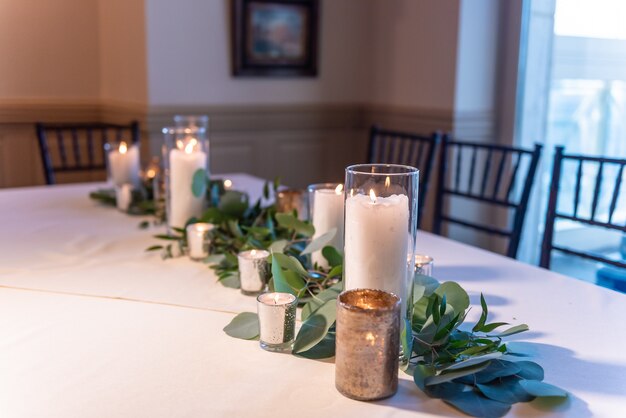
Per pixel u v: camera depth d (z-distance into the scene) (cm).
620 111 253
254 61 329
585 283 127
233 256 129
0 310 110
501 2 302
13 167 323
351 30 355
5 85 313
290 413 78
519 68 298
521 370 85
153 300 115
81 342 97
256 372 88
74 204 195
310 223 129
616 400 81
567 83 276
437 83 312
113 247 150
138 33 304
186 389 83
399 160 240
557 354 94
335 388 84
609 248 264
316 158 363
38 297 116
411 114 329
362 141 372
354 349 79
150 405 79
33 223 171
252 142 341
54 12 320
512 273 133
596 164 268
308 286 111
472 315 109
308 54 343
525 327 92
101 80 338
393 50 341
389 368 80
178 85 312
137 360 91
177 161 152
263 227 141
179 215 154
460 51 297
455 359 86
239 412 78
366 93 367
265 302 96
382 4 346
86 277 128
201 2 312
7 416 77
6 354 93
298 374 87
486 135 313
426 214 331
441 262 141
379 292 85
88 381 85
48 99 324
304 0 335
